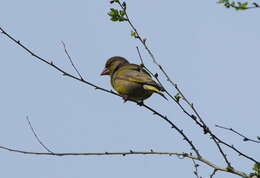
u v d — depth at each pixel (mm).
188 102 9461
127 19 10156
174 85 9625
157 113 10258
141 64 10039
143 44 10008
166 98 10969
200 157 9273
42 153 9961
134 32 10078
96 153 9773
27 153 9922
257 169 8773
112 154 9797
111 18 10188
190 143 9414
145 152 9641
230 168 8820
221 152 8961
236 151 8914
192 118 9414
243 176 8664
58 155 9836
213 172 9023
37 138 10117
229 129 8906
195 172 9305
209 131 9148
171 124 9664
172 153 9523
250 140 8812
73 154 9961
